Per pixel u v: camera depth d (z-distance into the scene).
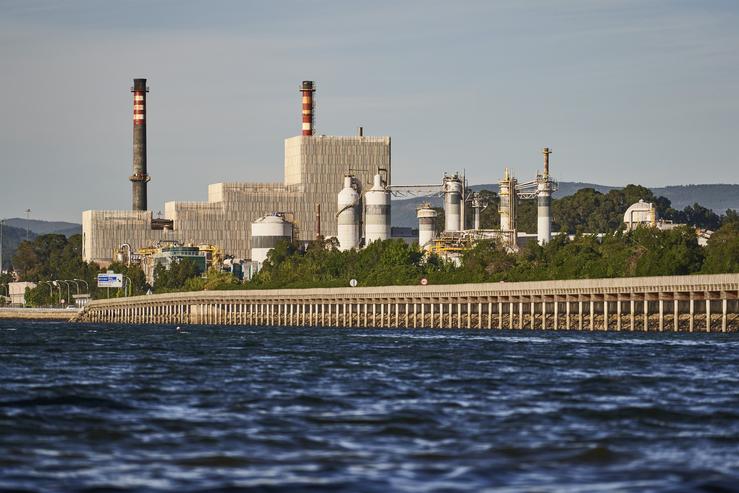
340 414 197.12
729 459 156.75
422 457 157.12
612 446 165.00
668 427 183.12
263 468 149.75
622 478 143.75
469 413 197.38
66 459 155.88
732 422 187.88
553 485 139.62
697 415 194.62
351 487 138.00
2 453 159.25
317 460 155.12
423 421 188.25
